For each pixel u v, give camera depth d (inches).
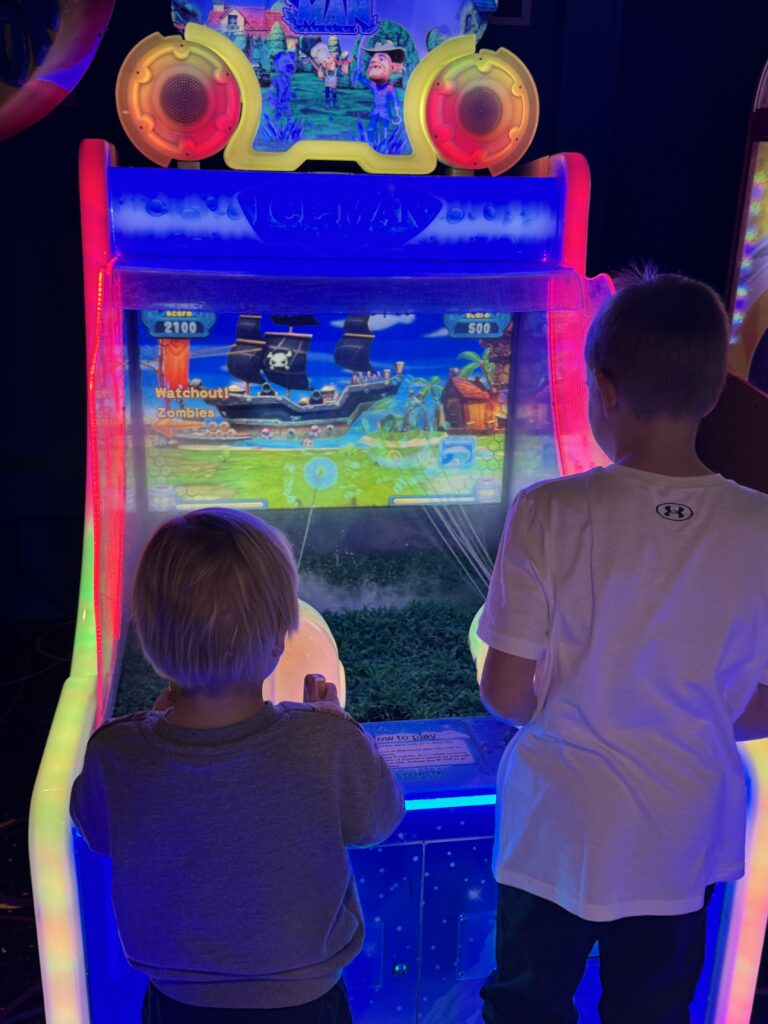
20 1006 63.2
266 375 68.2
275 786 34.2
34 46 71.7
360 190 60.9
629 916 40.9
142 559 34.8
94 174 58.4
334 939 37.1
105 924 48.5
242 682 34.8
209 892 34.3
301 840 34.6
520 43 100.1
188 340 66.2
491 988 45.1
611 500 37.9
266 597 34.3
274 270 59.7
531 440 71.1
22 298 105.5
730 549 37.4
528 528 38.6
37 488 111.7
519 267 62.8
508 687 39.6
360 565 74.1
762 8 106.6
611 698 38.0
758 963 52.4
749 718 41.7
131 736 35.3
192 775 33.9
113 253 59.9
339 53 61.7
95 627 54.4
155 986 37.7
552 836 39.9
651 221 112.9
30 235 103.2
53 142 99.9
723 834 40.9
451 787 51.2
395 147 63.4
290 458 70.5
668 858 38.9
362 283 59.6
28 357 107.8
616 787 38.3
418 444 72.2
